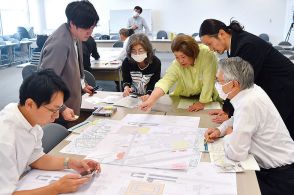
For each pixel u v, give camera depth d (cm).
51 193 106
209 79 211
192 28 971
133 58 237
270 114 139
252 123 133
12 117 108
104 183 114
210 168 123
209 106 208
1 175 102
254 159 132
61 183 108
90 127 171
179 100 227
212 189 108
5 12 962
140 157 133
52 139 160
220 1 929
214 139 152
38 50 629
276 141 141
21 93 106
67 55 192
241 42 182
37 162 126
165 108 207
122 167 126
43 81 104
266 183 139
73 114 185
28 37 953
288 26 838
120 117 189
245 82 137
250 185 111
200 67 211
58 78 109
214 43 187
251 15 916
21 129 110
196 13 955
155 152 138
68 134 167
